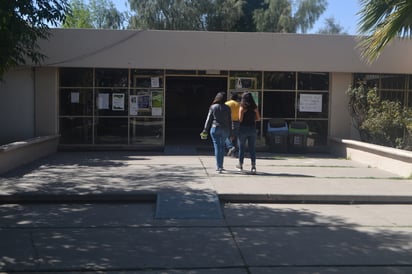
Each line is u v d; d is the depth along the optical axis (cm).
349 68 1698
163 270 568
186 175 1168
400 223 790
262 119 1756
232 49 1672
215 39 1666
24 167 1288
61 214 836
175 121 2373
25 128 1688
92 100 1719
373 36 1079
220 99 1205
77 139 1723
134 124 1733
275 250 639
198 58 1666
